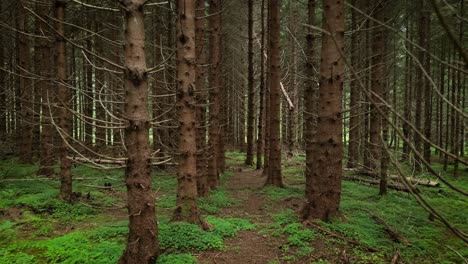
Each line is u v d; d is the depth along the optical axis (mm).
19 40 12102
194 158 7125
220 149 15961
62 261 5160
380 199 9914
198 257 5496
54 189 9734
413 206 9023
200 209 8688
